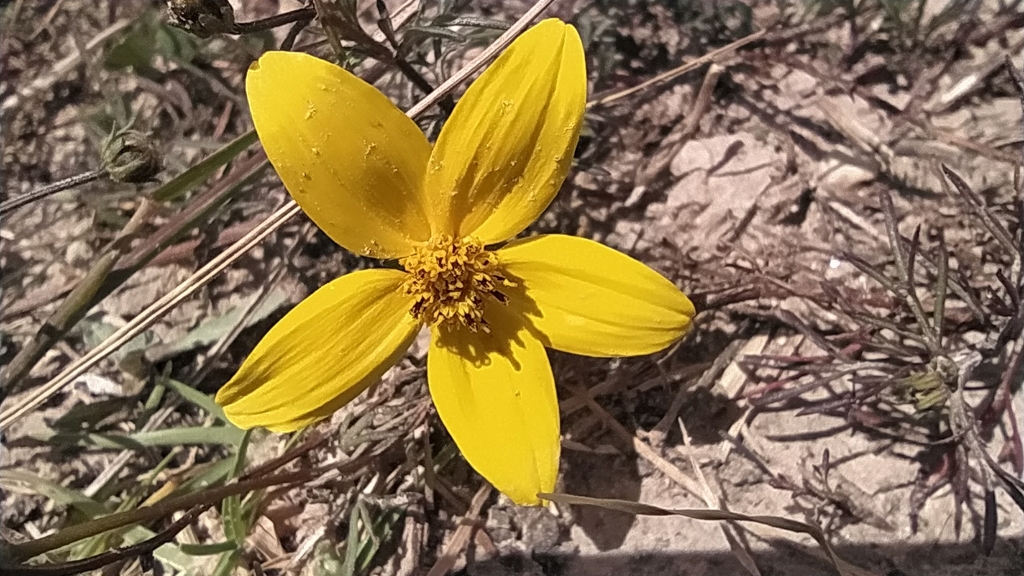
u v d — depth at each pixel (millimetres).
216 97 99
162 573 88
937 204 92
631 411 89
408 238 69
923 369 81
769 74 97
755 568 84
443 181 66
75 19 100
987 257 91
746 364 89
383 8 80
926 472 87
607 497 87
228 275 95
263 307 93
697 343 90
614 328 67
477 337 69
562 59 63
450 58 98
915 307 79
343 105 62
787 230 93
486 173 66
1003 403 86
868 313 83
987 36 96
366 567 87
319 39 96
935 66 96
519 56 62
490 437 66
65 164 99
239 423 65
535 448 66
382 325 68
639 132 95
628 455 88
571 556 86
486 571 86
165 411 92
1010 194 92
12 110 99
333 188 64
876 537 86
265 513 88
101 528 70
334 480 84
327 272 94
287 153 62
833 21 97
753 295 89
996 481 81
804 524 74
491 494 88
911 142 94
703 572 86
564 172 66
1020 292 83
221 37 94
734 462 88
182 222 86
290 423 66
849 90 96
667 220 93
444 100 89
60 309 83
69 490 86
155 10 95
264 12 99
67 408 93
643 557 86
